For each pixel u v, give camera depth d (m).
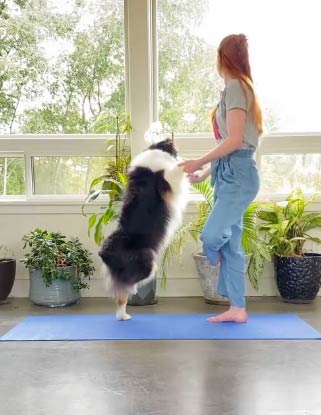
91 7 3.89
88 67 3.95
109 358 2.45
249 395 1.99
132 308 3.51
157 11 3.88
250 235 3.42
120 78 3.95
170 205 3.08
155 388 2.07
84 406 1.90
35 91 3.98
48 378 2.19
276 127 4.00
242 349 2.57
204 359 2.42
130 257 2.99
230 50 2.84
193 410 1.85
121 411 1.85
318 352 2.52
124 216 3.07
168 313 3.34
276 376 2.20
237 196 2.84
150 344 2.66
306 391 2.03
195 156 3.97
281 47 3.94
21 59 3.95
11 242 3.95
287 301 3.67
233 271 3.02
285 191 4.03
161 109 3.98
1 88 3.98
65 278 3.54
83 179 4.03
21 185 4.04
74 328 2.97
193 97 3.98
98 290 3.92
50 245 3.59
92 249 3.93
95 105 3.98
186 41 3.92
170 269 3.89
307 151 3.97
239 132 2.75
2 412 1.85
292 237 3.74
